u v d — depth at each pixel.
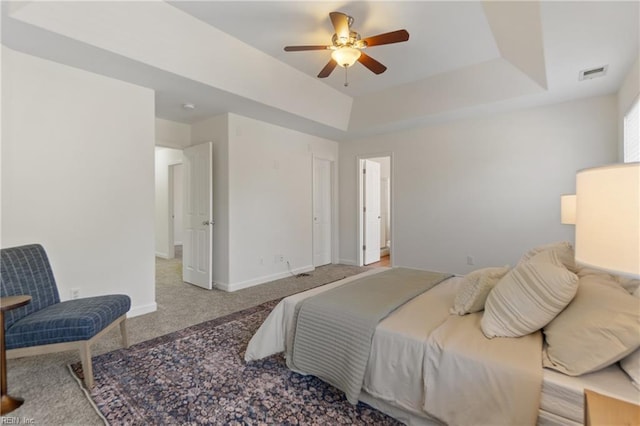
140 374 2.05
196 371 2.09
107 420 1.61
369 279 2.56
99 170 2.91
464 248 4.52
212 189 4.24
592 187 0.82
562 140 3.77
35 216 2.55
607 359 1.11
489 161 4.30
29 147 2.52
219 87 3.25
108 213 2.97
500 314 1.51
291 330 2.04
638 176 0.72
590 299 1.28
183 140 4.59
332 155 5.91
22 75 2.48
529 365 1.23
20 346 1.81
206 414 1.66
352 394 1.61
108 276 2.98
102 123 2.93
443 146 4.69
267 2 2.47
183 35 2.72
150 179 3.27
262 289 4.21
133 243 3.15
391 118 4.59
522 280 1.50
